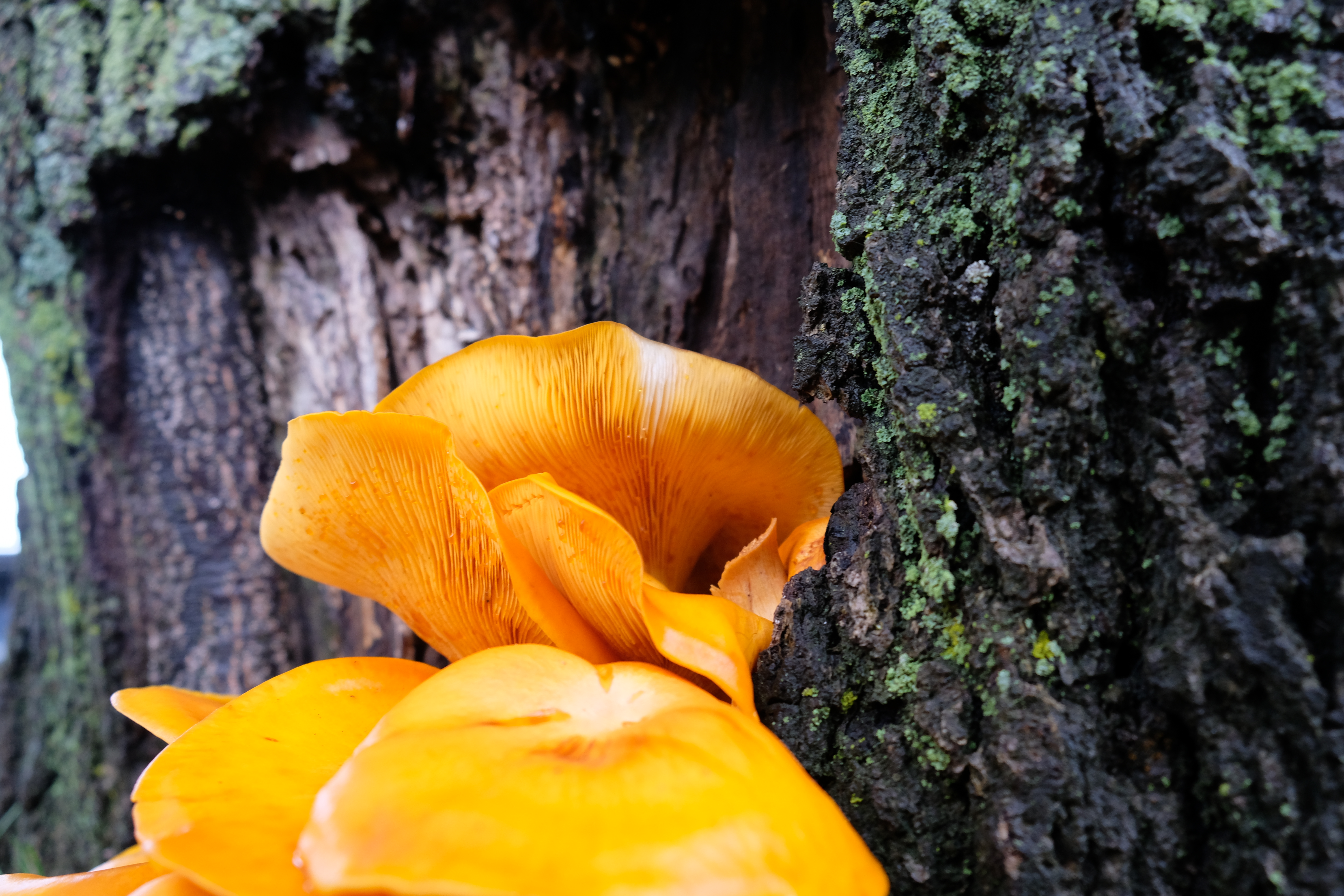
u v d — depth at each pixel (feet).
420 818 0.45
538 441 0.63
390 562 0.66
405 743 0.49
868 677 0.57
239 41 0.92
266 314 1.07
